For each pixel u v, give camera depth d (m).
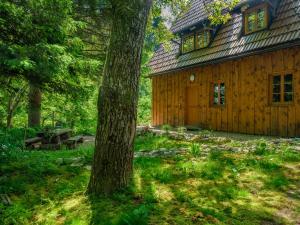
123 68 4.89
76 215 4.44
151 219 4.13
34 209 4.86
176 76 18.75
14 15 7.48
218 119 15.43
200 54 16.28
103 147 5.02
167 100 19.61
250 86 13.57
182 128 14.49
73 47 8.99
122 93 4.92
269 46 11.86
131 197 4.88
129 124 5.06
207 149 8.66
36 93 13.36
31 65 6.59
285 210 4.51
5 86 10.13
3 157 7.76
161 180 5.76
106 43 16.03
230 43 14.34
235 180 5.84
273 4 12.66
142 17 5.02
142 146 10.48
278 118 12.26
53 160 7.66
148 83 36.69
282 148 8.11
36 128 15.24
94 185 5.08
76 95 10.20
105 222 4.10
